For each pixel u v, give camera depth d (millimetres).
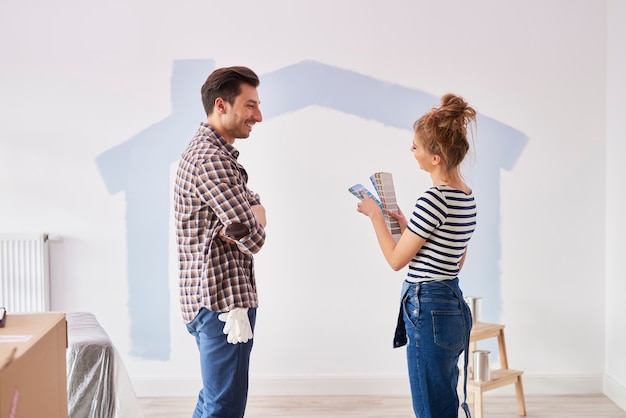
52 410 1684
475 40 3529
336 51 3518
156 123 3514
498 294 3609
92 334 2584
